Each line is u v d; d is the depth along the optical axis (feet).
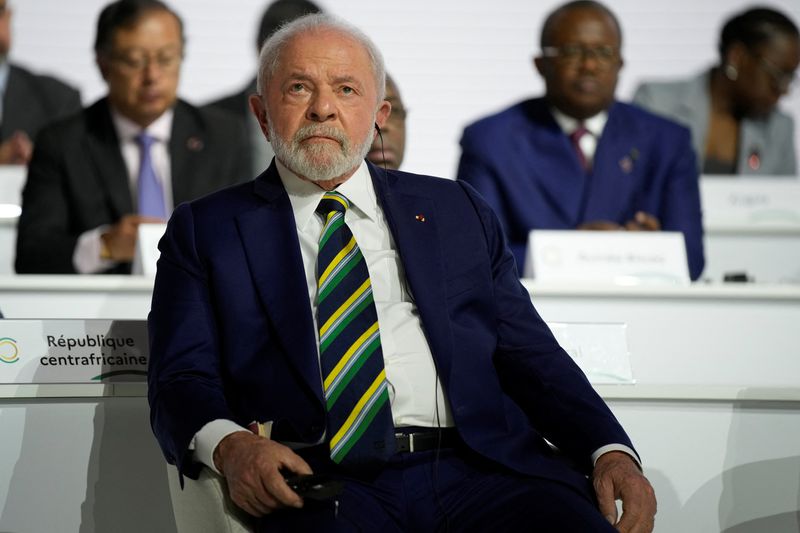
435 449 18.84
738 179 46.34
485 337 19.85
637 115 41.73
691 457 23.18
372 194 20.72
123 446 21.36
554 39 41.60
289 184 20.43
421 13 50.19
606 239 31.73
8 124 46.57
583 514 17.37
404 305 19.75
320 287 19.27
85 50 47.88
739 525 23.11
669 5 50.06
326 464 18.31
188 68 48.06
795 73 48.96
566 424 19.22
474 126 41.47
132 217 38.65
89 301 29.60
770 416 23.32
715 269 43.88
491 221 21.09
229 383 19.10
